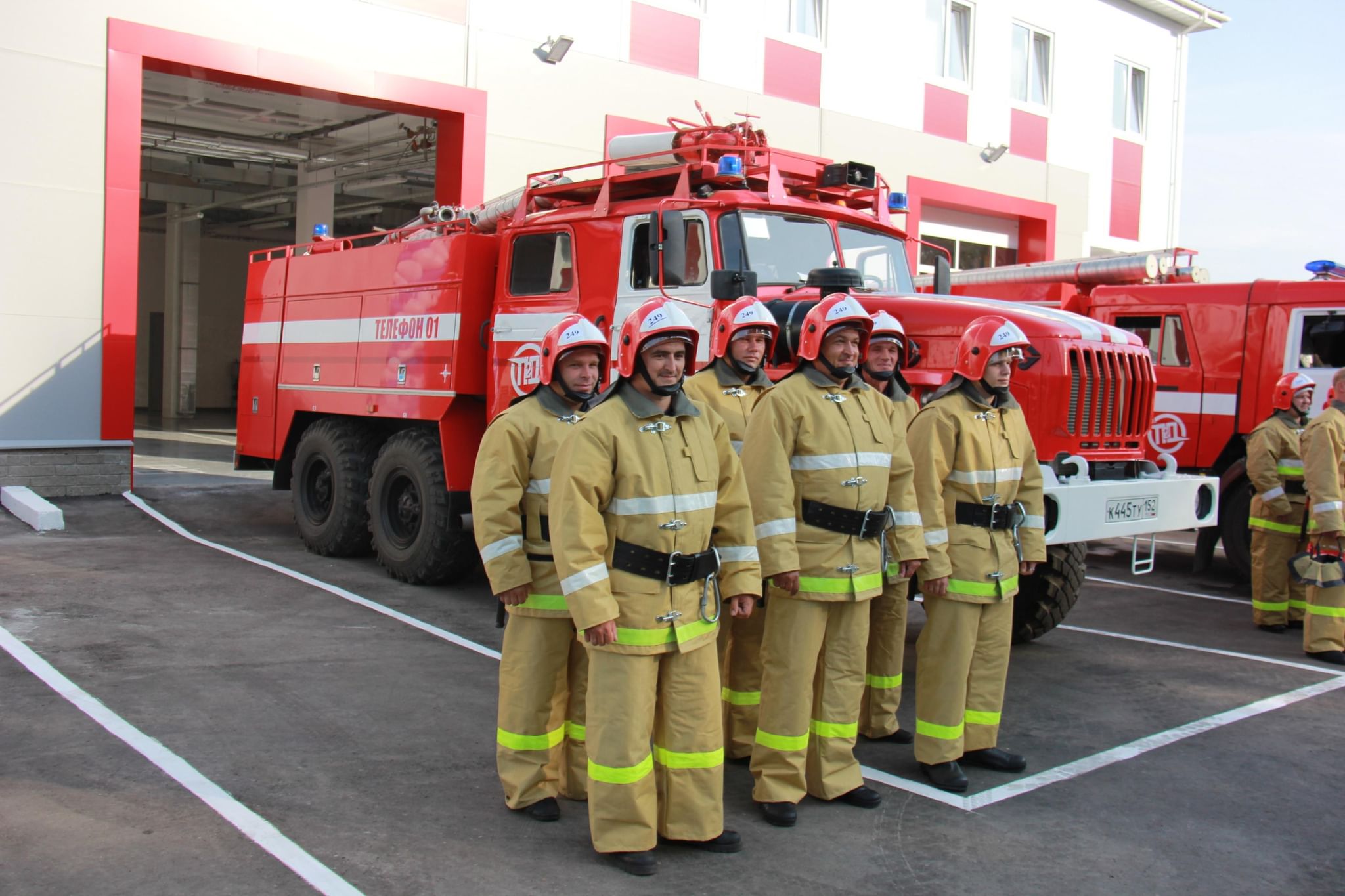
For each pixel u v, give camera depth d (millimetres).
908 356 6699
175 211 24453
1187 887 3824
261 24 12023
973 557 4695
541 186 7844
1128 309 11031
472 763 4738
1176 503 6812
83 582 7836
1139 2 20672
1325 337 9820
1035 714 5809
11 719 4926
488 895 3568
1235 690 6352
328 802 4238
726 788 4668
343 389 9320
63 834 3830
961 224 18875
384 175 18297
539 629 4195
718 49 15234
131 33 11477
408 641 6715
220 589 7855
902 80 17359
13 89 11047
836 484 4301
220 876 3582
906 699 6129
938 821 4336
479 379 8094
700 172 6938
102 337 11719
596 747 3805
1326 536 7082
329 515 9461
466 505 8250
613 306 7090
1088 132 20250
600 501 3783
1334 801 4664
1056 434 6434
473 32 13219
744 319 4824
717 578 4059
